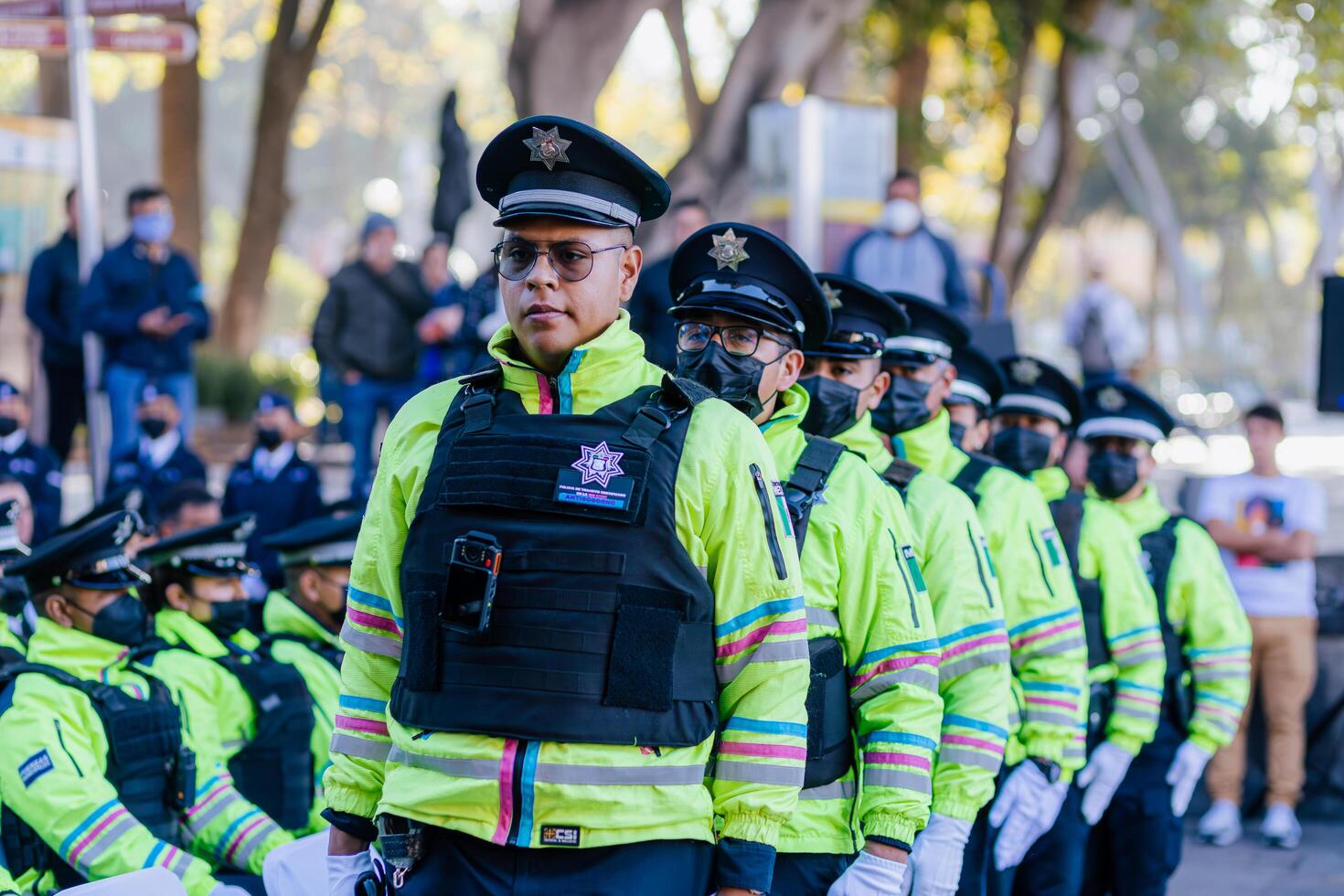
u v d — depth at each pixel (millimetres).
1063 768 6859
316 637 8344
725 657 4176
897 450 6801
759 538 4152
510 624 4008
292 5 35719
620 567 4004
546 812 3996
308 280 85812
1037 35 30531
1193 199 78812
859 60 33375
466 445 4168
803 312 5359
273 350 56594
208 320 14680
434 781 4066
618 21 17516
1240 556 12031
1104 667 7828
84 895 5605
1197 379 68812
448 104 21016
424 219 67625
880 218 15469
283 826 7430
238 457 25547
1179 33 31531
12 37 12906
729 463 4148
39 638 6676
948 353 6766
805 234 16578
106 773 6578
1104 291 22234
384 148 85000
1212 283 86438
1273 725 11922
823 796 5262
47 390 15617
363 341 16234
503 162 4246
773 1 18625
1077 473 10938
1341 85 28750
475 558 4027
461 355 15656
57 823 6320
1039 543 6844
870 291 5863
